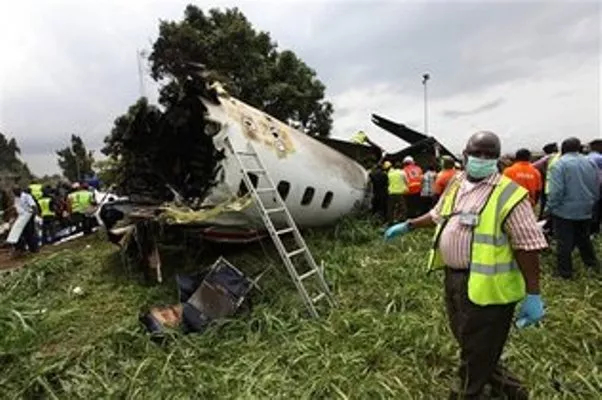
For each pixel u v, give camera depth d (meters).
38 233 11.74
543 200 8.38
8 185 12.13
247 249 7.77
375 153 11.02
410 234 8.69
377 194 10.25
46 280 7.30
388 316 4.85
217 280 5.29
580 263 6.56
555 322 4.59
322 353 4.18
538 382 3.59
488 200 2.93
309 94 20.94
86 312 5.96
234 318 5.11
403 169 10.79
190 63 6.45
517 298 2.93
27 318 5.36
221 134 6.31
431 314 4.91
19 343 4.81
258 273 6.73
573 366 3.89
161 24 17.98
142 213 6.66
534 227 2.83
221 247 7.52
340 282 6.28
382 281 6.23
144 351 4.58
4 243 11.57
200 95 6.57
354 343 4.33
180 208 6.36
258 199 5.86
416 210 10.82
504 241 2.90
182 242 7.39
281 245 5.59
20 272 7.46
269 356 4.28
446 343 4.18
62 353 4.64
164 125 7.20
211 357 4.45
